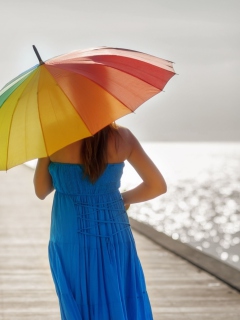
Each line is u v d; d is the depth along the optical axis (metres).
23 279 6.09
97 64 2.70
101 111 2.59
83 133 2.56
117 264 2.91
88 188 2.88
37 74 2.66
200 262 6.75
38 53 2.71
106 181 2.89
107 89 2.64
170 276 6.27
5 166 2.65
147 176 2.99
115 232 2.91
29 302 5.23
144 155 2.98
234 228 21.94
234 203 31.86
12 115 2.64
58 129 2.57
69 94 2.60
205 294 5.49
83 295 2.87
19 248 7.91
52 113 2.59
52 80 2.62
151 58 2.90
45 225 10.12
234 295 5.45
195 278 6.16
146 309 2.99
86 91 2.61
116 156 2.90
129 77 2.71
